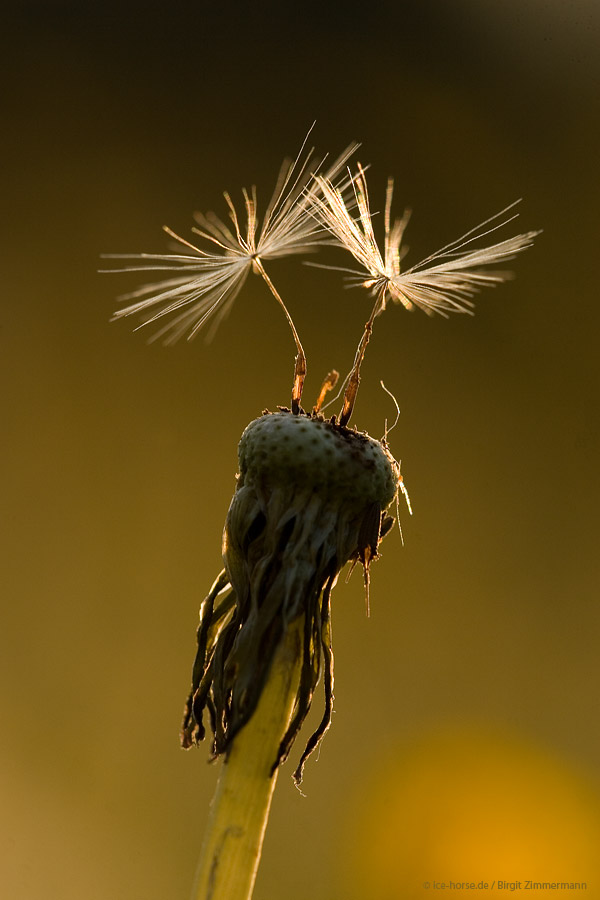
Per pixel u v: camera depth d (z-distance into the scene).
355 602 0.67
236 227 0.30
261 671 0.29
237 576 0.29
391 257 0.30
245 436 0.29
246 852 0.29
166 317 0.73
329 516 0.29
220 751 0.29
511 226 0.76
